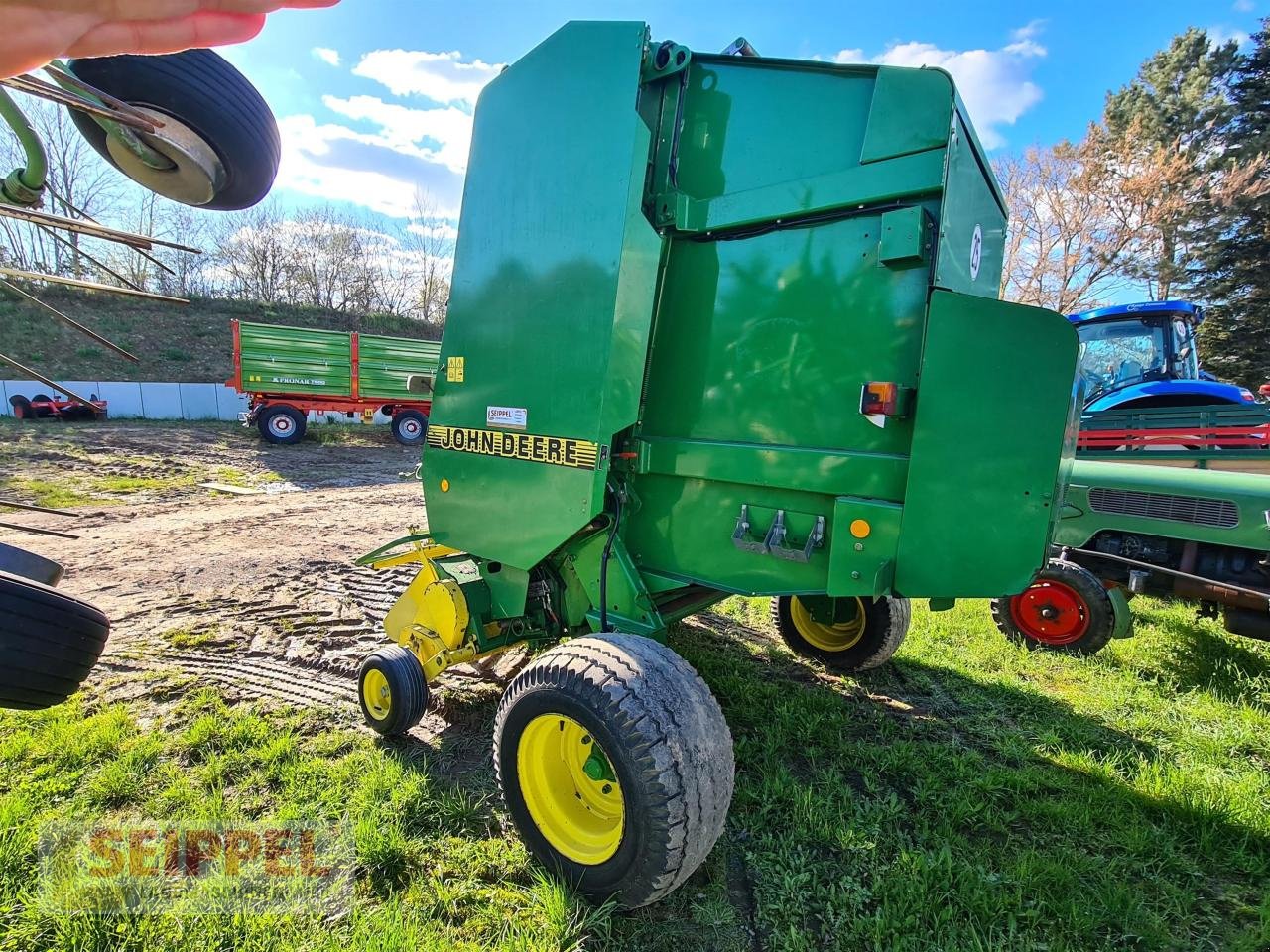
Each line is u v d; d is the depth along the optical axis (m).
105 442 12.77
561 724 2.24
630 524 2.66
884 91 2.03
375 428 18.14
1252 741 3.41
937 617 5.14
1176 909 2.28
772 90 2.25
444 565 3.24
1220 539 4.33
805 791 2.76
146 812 2.54
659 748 1.92
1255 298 22.41
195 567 5.92
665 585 2.57
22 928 1.96
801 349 2.22
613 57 2.33
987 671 4.27
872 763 3.10
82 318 24.77
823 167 2.16
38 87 1.25
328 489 10.59
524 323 2.60
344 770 2.83
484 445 2.80
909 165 1.99
